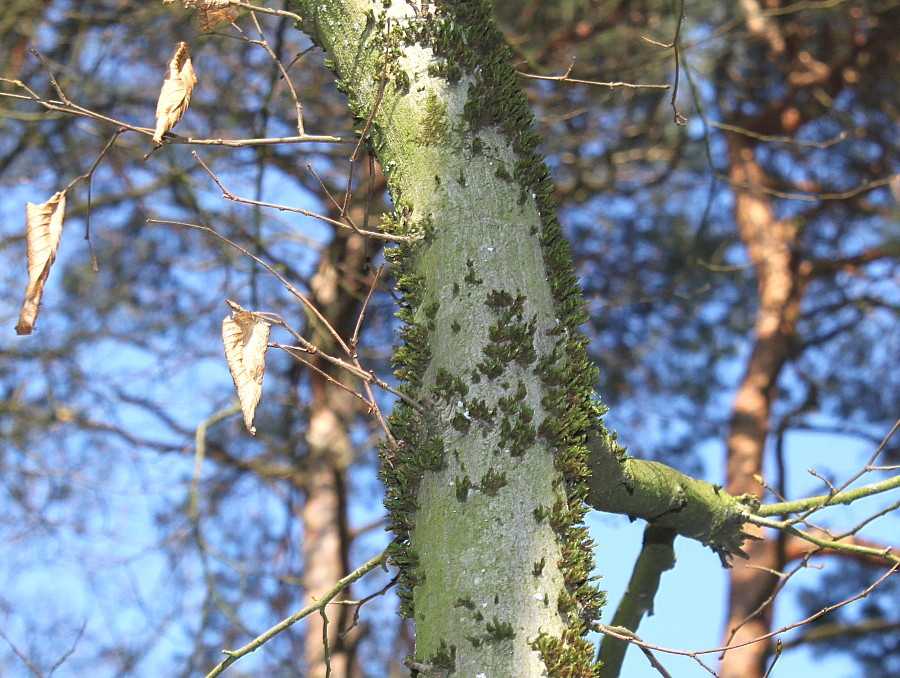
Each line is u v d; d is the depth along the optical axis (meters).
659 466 3.51
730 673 10.62
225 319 2.68
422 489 2.65
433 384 2.71
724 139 13.04
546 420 2.66
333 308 11.06
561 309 2.88
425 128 2.96
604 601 2.61
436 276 2.82
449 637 2.45
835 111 12.29
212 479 11.55
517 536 2.53
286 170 11.15
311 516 11.62
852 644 11.98
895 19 11.78
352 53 3.13
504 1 10.88
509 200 2.91
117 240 11.23
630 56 11.11
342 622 10.86
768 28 11.60
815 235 13.20
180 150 10.03
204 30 3.11
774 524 3.65
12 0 9.56
